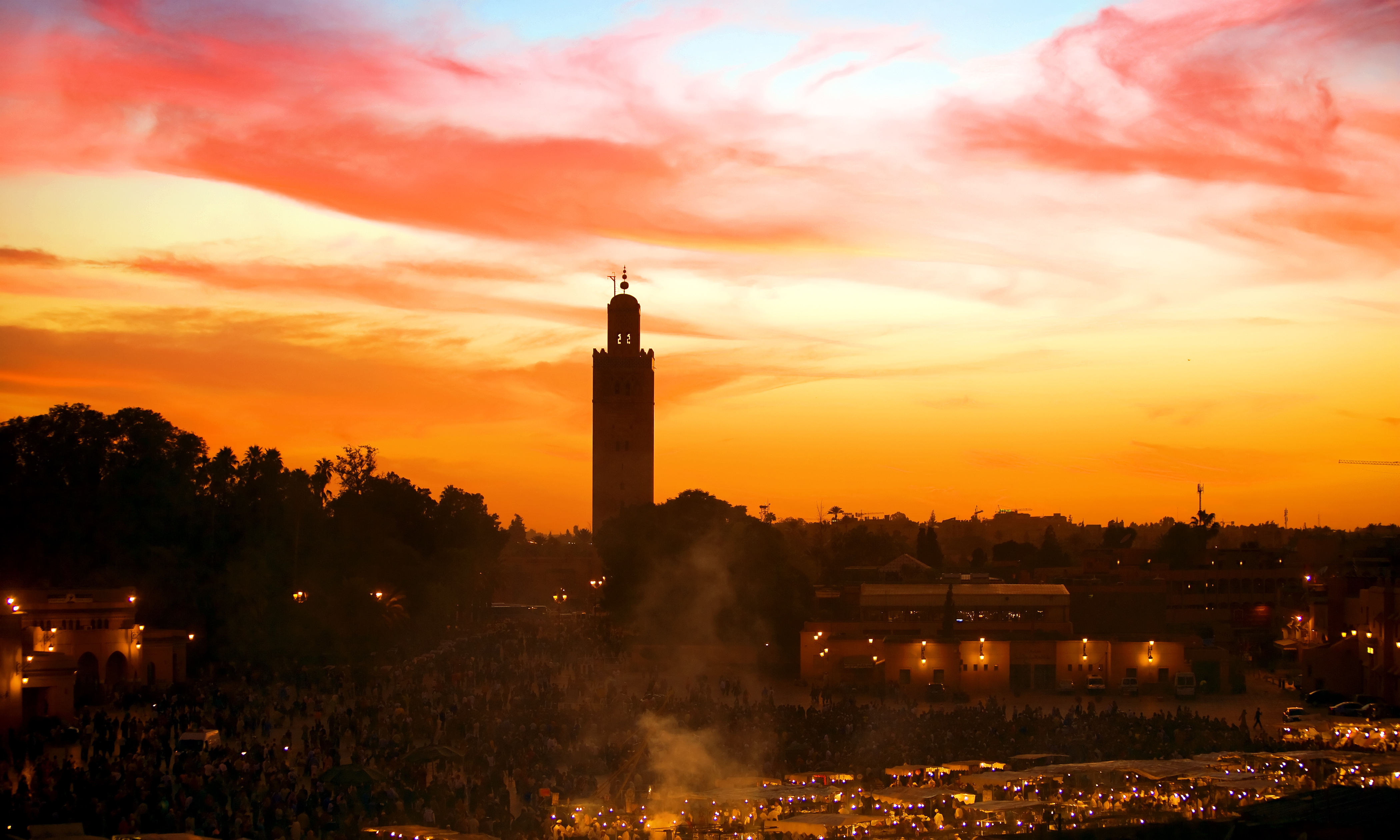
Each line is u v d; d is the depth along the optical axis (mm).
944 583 136875
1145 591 128875
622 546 151000
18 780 61375
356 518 153250
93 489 122688
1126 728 77750
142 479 125438
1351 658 106250
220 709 84375
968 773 60844
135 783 55875
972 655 116125
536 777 63688
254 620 118062
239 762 63594
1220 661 115062
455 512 180750
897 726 78500
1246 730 78812
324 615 122562
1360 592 107750
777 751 70875
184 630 111625
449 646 142250
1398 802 46875
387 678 107688
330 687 101062
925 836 50531
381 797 56094
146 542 122312
